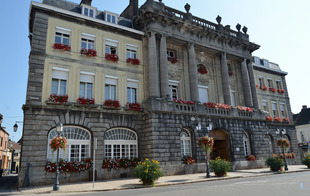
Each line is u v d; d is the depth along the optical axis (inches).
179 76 924.6
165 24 885.2
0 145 1419.8
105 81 775.7
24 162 590.9
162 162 739.4
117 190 492.1
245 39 1125.1
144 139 780.6
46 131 633.6
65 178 637.3
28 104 621.0
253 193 371.2
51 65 684.1
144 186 527.8
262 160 1001.5
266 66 1347.2
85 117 698.8
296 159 1218.6
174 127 794.2
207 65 1027.9
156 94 804.0
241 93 1101.7
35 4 684.1
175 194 383.9
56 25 717.9
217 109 917.8
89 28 776.9
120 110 761.6
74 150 679.7
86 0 861.8
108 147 737.0
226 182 552.7
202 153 837.2
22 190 526.0
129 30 842.2
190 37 939.3
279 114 1293.1
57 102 657.0
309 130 1770.4
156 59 840.9
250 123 1016.2
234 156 910.4
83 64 739.4
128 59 822.5
